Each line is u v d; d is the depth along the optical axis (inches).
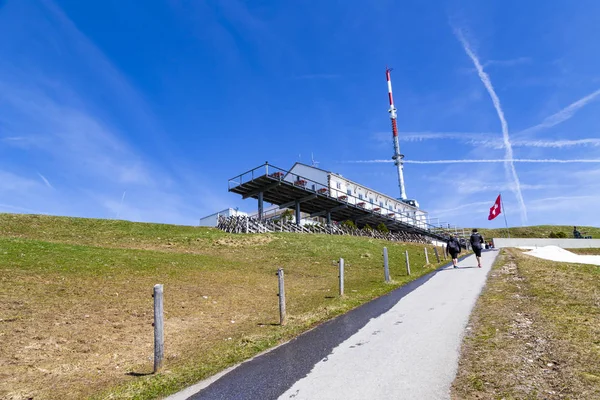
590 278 426.3
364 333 280.5
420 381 177.8
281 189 1418.6
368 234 1622.8
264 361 234.1
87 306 375.2
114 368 241.6
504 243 1696.6
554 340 217.0
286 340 283.9
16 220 1143.0
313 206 1692.9
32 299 375.9
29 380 216.4
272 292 522.0
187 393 190.9
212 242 1019.3
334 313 367.2
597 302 303.6
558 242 1786.4
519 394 154.3
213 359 246.4
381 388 174.4
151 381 210.7
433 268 724.7
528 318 270.4
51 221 1188.5
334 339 271.9
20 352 255.9
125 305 393.4
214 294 479.5
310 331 306.3
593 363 179.5
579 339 215.2
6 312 330.0
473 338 237.1
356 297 447.2
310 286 576.1
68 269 523.5
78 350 269.7
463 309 324.8
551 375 170.6
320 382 189.2
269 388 187.6
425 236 2225.6
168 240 1020.5
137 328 327.3
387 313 345.4
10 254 568.1
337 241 1135.0
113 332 313.0
